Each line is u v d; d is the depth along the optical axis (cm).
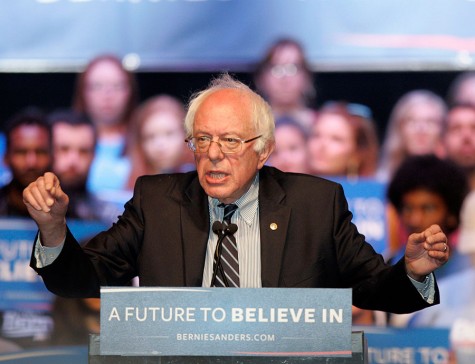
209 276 887
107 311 730
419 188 1755
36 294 1791
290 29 1762
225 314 728
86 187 1791
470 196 1747
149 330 729
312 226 916
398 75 1759
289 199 927
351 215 959
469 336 1750
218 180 865
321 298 726
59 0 1788
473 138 1748
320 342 723
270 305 727
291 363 724
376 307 897
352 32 1755
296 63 1762
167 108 1786
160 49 1783
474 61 1744
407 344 1762
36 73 1791
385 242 1761
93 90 1791
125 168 1791
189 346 727
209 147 861
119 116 1791
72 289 878
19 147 1788
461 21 1745
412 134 1758
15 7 1783
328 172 1767
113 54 1791
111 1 1784
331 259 915
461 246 1750
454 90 1753
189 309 729
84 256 866
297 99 1767
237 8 1769
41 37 1788
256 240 907
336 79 1766
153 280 892
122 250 925
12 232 1786
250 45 1767
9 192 1786
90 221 1786
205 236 896
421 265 820
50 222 813
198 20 1772
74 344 1791
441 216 1753
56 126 1791
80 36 1791
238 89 895
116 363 732
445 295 1758
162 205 930
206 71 1777
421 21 1750
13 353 1783
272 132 902
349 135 1764
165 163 1791
